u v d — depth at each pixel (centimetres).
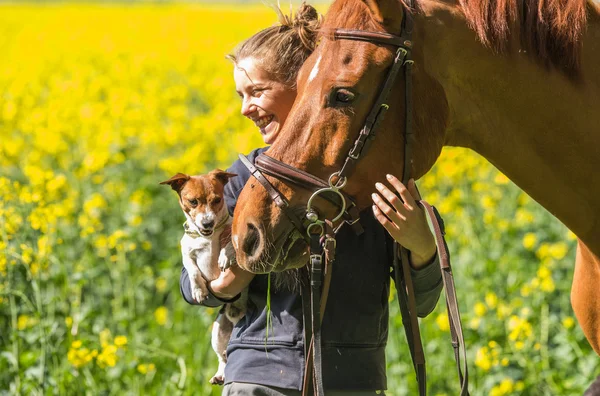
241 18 5128
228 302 629
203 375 1055
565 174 614
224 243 630
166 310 1255
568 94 597
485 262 1315
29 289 1090
